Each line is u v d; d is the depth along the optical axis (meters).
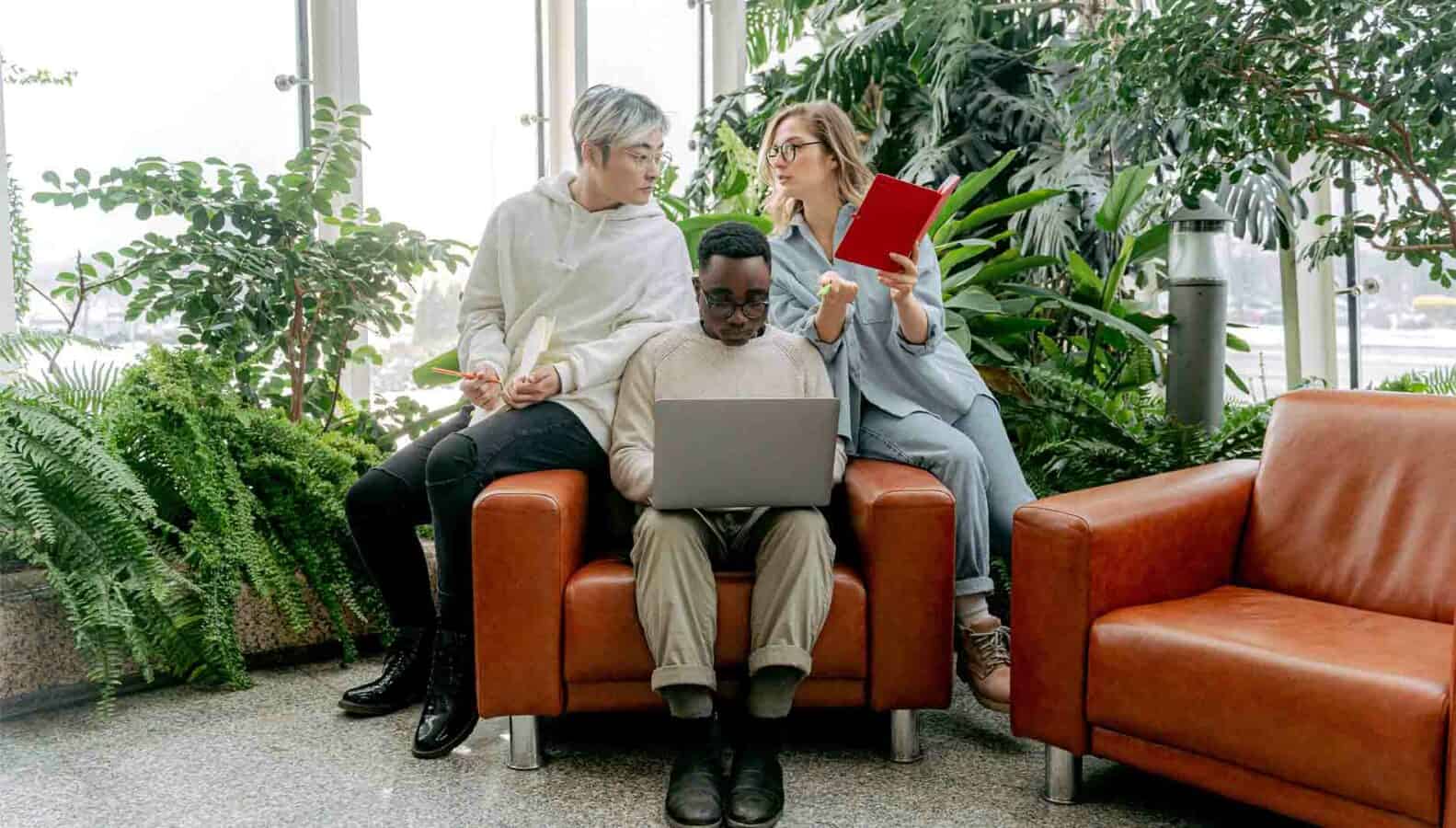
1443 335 4.30
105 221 3.42
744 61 4.91
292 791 2.14
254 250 3.07
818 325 2.44
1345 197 4.34
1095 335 3.66
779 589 2.10
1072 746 2.02
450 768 2.26
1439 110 2.52
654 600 2.08
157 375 2.77
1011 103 4.09
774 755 2.08
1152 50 2.83
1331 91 2.84
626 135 2.54
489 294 2.68
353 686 2.77
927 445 2.49
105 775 2.22
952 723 2.50
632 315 2.56
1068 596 2.00
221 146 3.66
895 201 2.27
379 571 2.57
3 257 2.95
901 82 4.36
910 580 2.18
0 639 2.48
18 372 2.76
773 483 2.09
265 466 2.86
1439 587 2.02
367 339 3.99
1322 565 2.17
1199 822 2.01
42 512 2.43
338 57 3.83
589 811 2.05
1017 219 4.09
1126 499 2.12
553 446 2.42
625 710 2.21
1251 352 4.86
